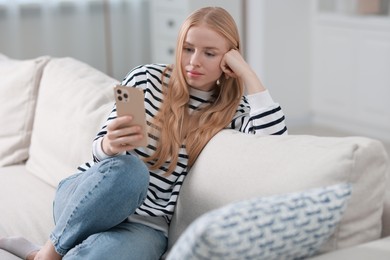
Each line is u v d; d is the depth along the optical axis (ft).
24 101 8.37
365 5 15.15
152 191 5.82
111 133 5.25
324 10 16.28
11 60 9.59
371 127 15.47
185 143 5.82
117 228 5.57
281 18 15.90
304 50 16.46
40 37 16.01
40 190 7.35
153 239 5.60
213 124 5.89
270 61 15.99
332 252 4.63
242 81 6.16
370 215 4.94
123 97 5.16
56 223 5.82
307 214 4.31
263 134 5.89
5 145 8.31
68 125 7.42
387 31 14.40
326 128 16.43
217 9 5.95
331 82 16.12
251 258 4.16
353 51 15.35
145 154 5.85
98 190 5.29
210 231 3.87
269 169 5.02
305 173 4.82
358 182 4.79
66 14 16.20
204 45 5.79
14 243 5.94
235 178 5.18
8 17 15.44
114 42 17.06
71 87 7.79
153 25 17.08
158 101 6.02
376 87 14.90
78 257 5.24
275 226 4.15
